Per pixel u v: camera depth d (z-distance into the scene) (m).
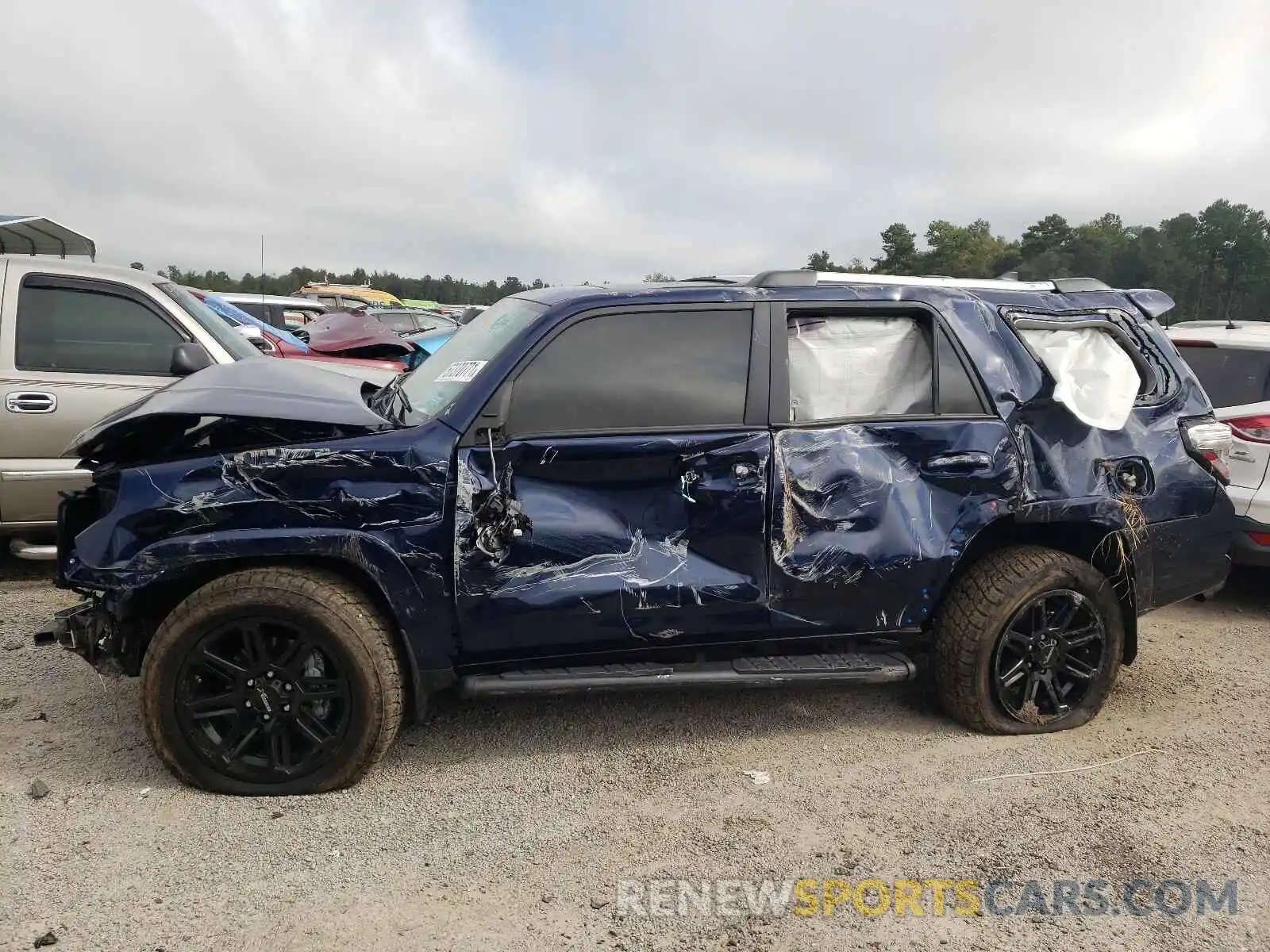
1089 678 3.67
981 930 2.48
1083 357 3.64
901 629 3.48
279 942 2.36
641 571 3.16
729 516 3.22
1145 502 3.63
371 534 3.00
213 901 2.51
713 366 3.29
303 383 3.44
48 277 5.09
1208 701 4.05
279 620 2.95
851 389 3.42
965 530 3.44
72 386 5.02
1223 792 3.23
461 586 3.05
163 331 5.33
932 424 3.41
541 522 3.08
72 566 2.97
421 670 3.13
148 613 3.18
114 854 2.71
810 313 3.42
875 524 3.34
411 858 2.74
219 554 2.94
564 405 3.16
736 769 3.34
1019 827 2.97
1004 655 3.57
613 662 3.33
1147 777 3.32
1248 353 5.45
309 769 3.04
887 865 2.76
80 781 3.12
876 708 3.89
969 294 3.62
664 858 2.77
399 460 3.01
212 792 3.05
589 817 2.99
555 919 2.48
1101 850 2.86
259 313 15.22
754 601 3.27
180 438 3.11
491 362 3.19
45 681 3.90
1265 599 5.73
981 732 3.63
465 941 2.38
